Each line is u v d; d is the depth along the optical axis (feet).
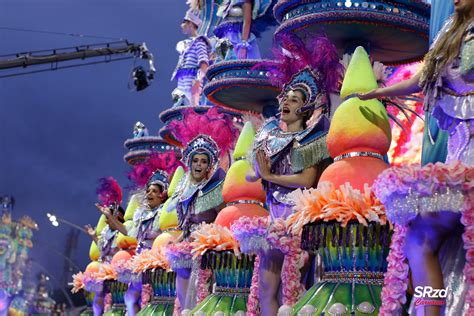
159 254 24.25
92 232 36.88
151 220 27.76
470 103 11.87
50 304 31.42
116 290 30.66
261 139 17.97
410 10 20.30
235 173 19.99
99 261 35.53
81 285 35.50
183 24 37.73
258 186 19.81
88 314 36.09
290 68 17.79
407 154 22.97
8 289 29.89
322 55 17.46
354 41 21.07
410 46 21.57
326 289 14.39
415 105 22.22
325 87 17.35
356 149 14.87
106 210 31.58
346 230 14.10
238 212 19.60
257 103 27.78
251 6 30.45
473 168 10.55
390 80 24.36
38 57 78.02
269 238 16.28
